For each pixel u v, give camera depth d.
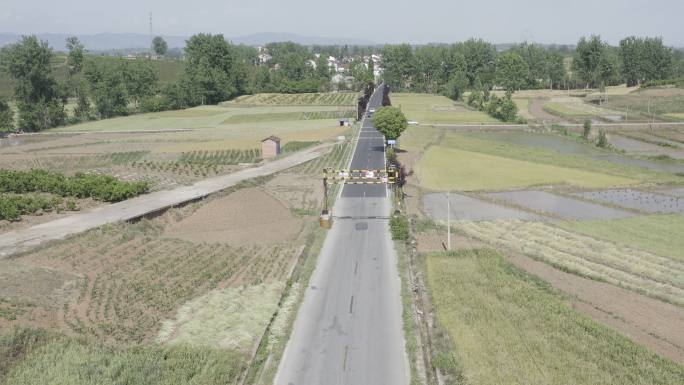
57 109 152.12
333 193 74.31
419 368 32.88
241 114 166.88
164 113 174.12
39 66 146.25
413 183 79.19
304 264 49.31
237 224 60.25
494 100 160.25
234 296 41.62
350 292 43.44
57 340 33.69
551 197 72.81
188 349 33.75
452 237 56.88
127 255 48.75
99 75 174.62
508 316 38.69
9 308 36.59
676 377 31.23
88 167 89.69
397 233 55.50
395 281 45.53
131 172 83.69
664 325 38.22
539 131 133.62
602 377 31.33
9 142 124.25
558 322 37.62
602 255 51.78
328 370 32.75
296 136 121.06
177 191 70.25
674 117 149.12
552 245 54.44
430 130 128.62
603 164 93.62
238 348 34.72
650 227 60.28
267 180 80.44
